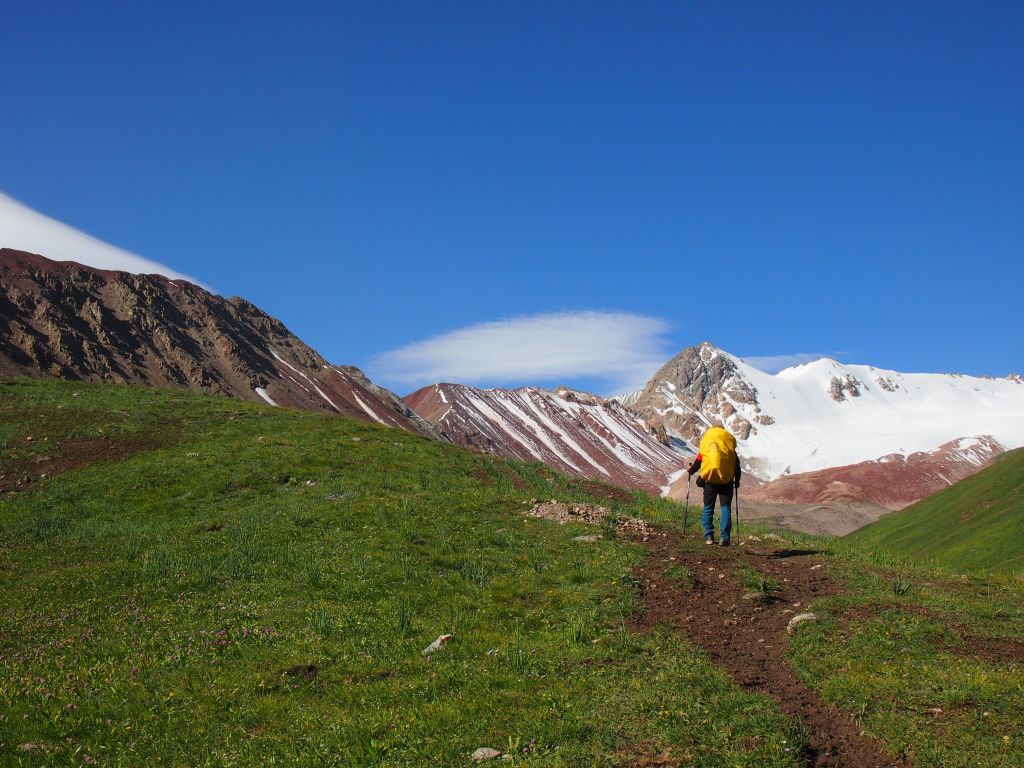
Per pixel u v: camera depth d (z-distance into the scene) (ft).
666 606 45.50
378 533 65.87
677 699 31.94
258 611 48.57
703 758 27.50
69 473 98.58
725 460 57.52
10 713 34.53
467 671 37.24
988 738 27.73
